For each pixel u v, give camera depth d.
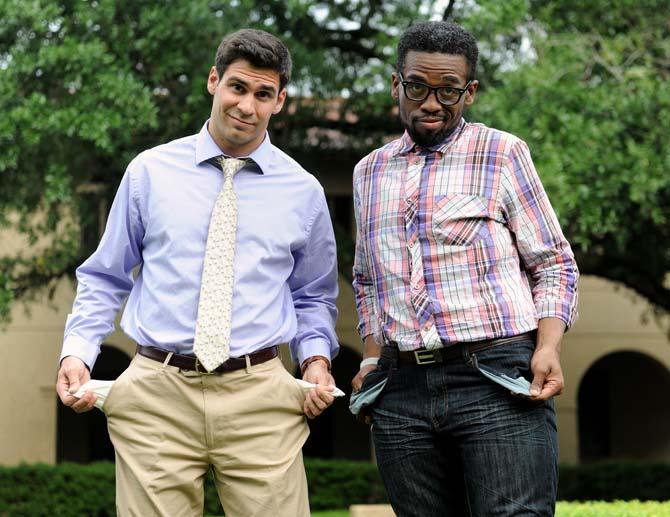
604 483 14.83
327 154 11.84
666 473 14.95
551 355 3.20
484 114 8.98
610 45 9.15
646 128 9.05
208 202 3.34
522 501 3.20
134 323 3.34
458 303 3.24
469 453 3.26
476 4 9.74
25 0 9.02
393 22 10.01
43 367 14.66
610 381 18.72
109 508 13.18
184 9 9.18
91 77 9.11
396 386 3.37
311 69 10.09
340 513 13.19
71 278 11.32
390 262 3.35
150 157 3.40
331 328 3.62
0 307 10.23
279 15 10.35
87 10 9.20
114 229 3.43
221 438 3.27
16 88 9.17
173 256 3.29
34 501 12.99
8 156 9.17
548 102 8.80
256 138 3.37
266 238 3.35
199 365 3.25
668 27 9.59
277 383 3.32
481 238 3.27
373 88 10.39
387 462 3.40
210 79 3.42
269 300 3.33
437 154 3.35
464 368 3.25
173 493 3.28
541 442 3.24
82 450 17.48
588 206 8.65
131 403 3.28
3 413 14.55
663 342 16.47
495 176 3.30
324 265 3.60
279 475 3.30
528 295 3.32
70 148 9.70
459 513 3.43
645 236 10.57
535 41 9.22
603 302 16.42
